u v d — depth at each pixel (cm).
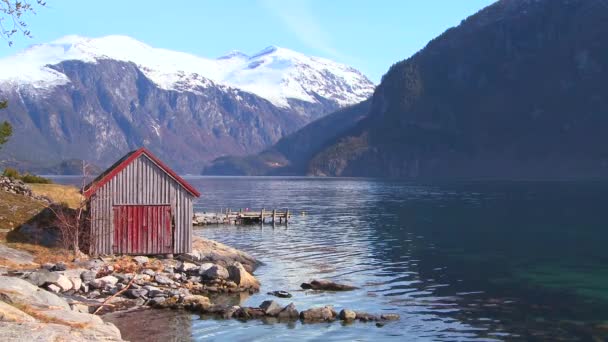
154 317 2770
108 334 1892
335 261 4750
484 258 4862
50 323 1878
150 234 3969
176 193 4016
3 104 3897
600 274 4119
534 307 3156
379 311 3056
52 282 2969
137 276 3375
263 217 8169
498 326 2781
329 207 11375
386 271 4266
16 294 2120
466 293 3512
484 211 9688
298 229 7375
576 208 9894
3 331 1695
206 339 2486
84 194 3838
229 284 3500
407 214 9456
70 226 3781
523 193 15088
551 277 4012
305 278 3984
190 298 3008
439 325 2789
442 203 11956
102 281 3181
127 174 3944
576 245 5597
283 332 2619
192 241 4362
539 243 5766
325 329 2681
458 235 6506
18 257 3506
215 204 12506
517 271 4244
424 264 4572
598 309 3112
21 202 4334
